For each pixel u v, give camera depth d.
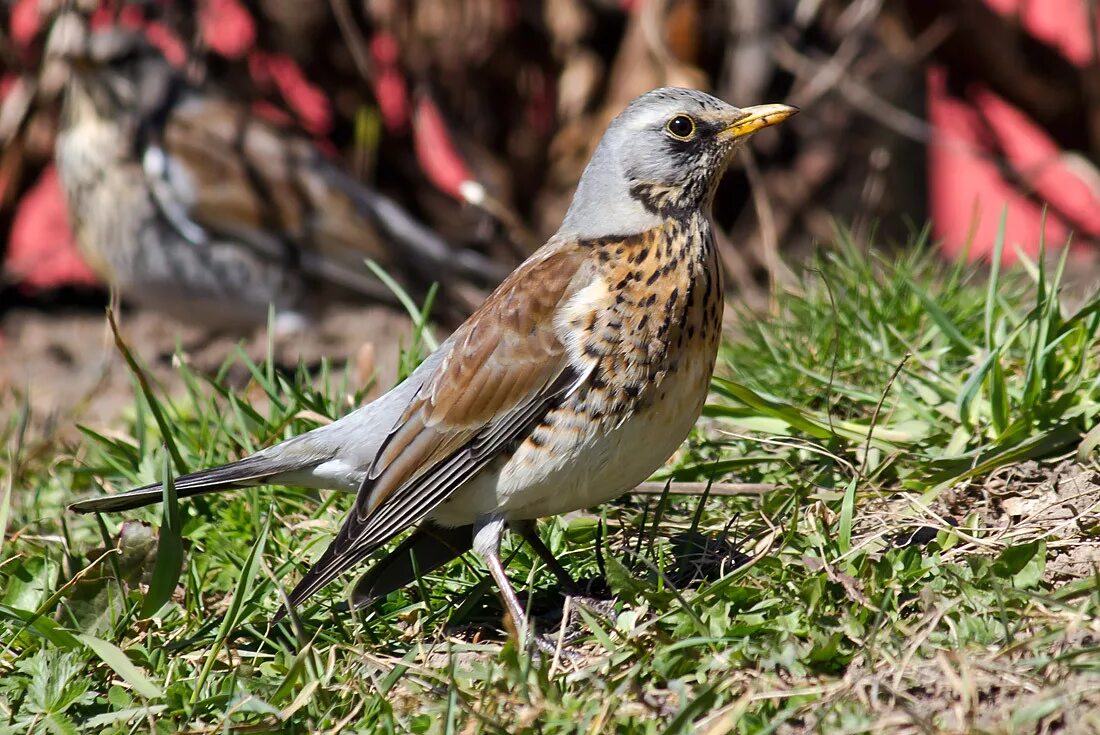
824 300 12.01
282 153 17.67
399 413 8.89
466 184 17.00
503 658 7.35
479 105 18.91
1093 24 19.03
